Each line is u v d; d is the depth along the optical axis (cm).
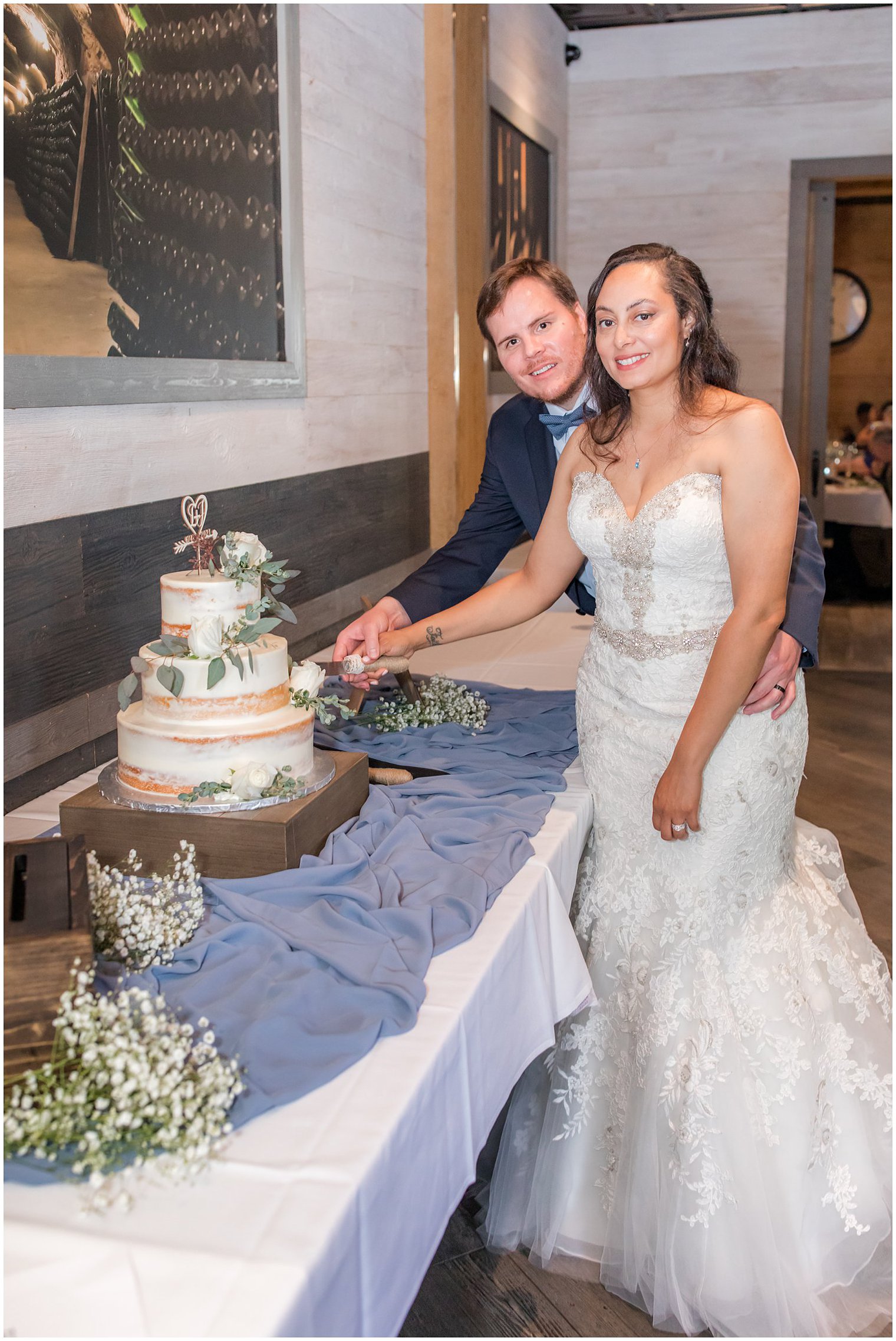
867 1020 201
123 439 200
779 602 169
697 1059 178
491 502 245
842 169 654
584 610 239
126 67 198
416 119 361
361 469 325
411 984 123
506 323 215
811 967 194
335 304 300
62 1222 90
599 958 194
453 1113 120
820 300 692
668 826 178
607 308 169
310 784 160
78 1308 82
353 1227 94
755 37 645
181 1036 109
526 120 550
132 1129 98
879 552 816
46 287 179
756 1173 175
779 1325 170
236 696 154
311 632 292
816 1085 185
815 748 488
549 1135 195
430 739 214
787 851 195
